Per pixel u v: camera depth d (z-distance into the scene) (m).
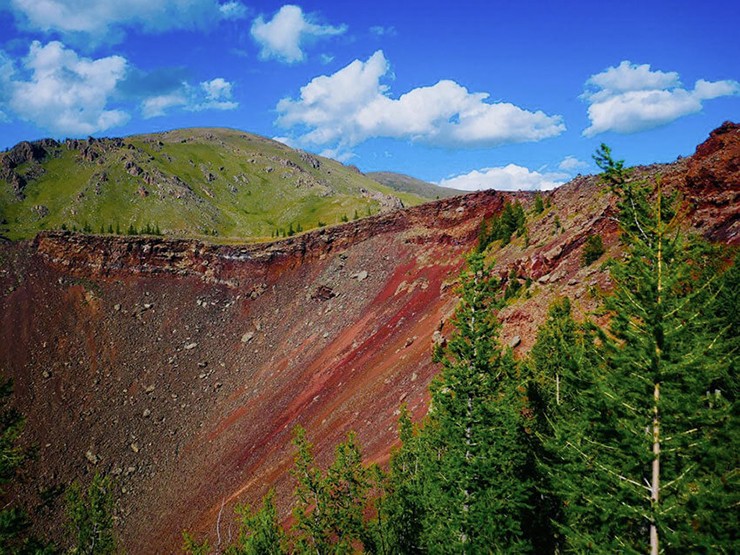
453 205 130.25
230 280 137.12
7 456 28.05
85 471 85.12
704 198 49.41
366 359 91.19
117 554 68.38
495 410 26.16
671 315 14.40
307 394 91.44
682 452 14.01
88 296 128.75
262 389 102.19
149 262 137.62
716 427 14.30
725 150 49.53
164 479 83.88
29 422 92.56
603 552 14.95
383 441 58.41
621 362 14.95
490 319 28.95
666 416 13.76
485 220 122.88
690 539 13.22
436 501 27.11
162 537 70.19
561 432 18.45
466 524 24.58
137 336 120.31
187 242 140.88
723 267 23.80
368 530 35.84
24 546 27.16
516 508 24.31
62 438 90.62
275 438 82.69
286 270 137.75
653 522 13.50
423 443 35.78
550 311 40.03
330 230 141.88
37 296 125.44
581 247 64.81
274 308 129.00
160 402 102.88
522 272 72.69
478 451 25.97
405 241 132.62
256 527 36.88
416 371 71.38
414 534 34.12
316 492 36.47
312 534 35.69
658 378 13.93
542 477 26.62
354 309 116.00
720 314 22.34
